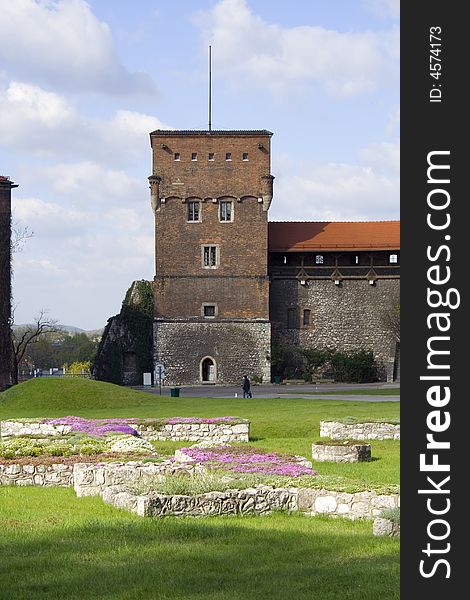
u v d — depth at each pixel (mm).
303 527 16766
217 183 84750
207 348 84312
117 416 46094
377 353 87188
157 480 20234
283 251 86438
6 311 82125
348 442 28922
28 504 19984
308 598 11711
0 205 82188
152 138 84562
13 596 12102
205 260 84688
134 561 13984
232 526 16641
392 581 12477
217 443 32094
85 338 183625
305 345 87125
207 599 11781
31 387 54625
